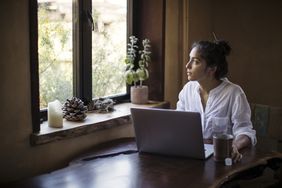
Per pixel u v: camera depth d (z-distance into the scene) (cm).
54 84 243
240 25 340
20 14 197
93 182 170
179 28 311
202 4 327
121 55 292
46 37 234
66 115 238
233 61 346
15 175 202
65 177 176
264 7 331
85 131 229
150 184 168
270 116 273
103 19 273
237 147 213
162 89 302
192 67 234
